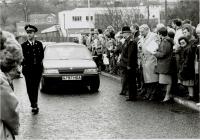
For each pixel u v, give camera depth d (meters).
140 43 14.01
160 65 12.73
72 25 94.69
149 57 13.26
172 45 12.88
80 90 16.44
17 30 73.31
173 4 47.69
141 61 13.91
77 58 16.84
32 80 11.44
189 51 11.92
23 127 9.58
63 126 9.61
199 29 11.54
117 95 14.66
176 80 12.97
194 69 12.03
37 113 11.41
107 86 17.59
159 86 13.59
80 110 11.70
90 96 14.59
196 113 10.79
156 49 12.79
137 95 14.44
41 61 11.59
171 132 8.70
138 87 15.36
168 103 12.55
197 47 11.96
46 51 17.28
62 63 16.14
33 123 10.04
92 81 15.80
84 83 15.78
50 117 10.77
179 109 11.46
